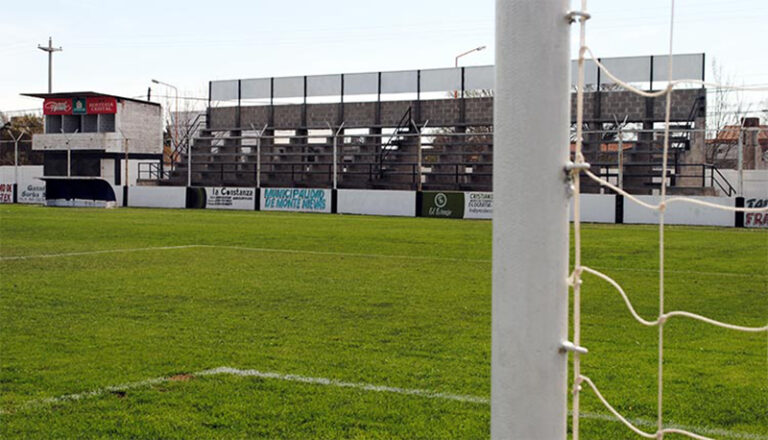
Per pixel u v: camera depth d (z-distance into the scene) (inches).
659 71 1328.7
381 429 175.3
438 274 465.1
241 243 674.8
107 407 191.6
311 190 1289.4
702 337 281.0
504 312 91.1
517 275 90.2
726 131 1298.0
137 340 270.2
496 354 92.2
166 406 192.5
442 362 239.8
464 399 198.7
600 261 550.0
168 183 1631.4
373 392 205.5
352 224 957.8
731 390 208.4
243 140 1685.5
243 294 380.2
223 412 187.8
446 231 839.1
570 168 89.7
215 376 221.5
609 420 181.5
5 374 222.5
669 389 208.8
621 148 1045.2
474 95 1710.1
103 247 627.5
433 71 1512.1
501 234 91.3
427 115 1518.2
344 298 369.7
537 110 89.0
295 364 236.4
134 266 495.8
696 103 1280.8
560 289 90.5
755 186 1143.0
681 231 876.6
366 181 1430.9
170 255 567.2
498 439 92.0
